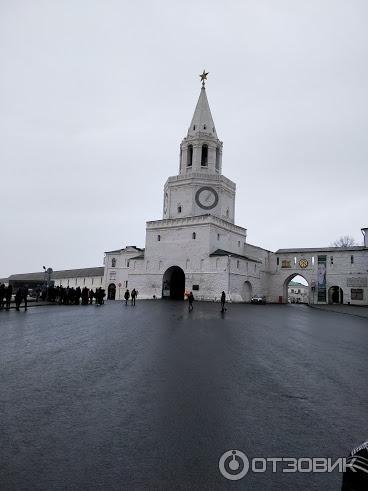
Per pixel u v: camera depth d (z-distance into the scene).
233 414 5.77
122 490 3.62
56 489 3.61
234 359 10.20
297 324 22.14
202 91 61.84
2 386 7.14
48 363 9.27
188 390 7.00
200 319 22.56
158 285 55.88
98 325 18.03
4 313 23.88
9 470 3.95
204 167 59.03
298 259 63.06
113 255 72.94
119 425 5.22
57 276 96.12
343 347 13.16
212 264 51.31
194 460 4.26
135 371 8.50
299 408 6.17
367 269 58.22
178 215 58.22
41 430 5.01
